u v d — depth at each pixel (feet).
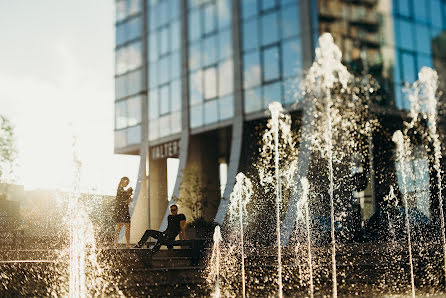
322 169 77.56
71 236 49.47
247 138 90.53
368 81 83.25
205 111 99.35
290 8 83.35
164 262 33.86
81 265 28.37
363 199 81.46
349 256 42.55
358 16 83.66
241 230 82.99
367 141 82.94
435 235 64.54
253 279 33.88
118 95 122.62
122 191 36.06
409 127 87.10
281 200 81.51
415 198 84.12
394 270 38.06
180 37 106.42
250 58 90.07
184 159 102.12
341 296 27.45
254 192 85.66
